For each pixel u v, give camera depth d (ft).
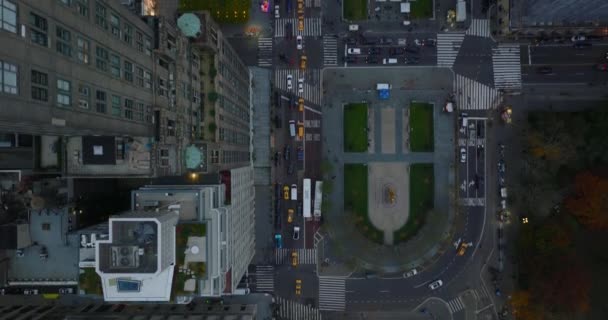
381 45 377.30
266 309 376.07
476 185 375.04
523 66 372.79
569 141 341.41
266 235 381.19
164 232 198.18
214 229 228.84
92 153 168.86
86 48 145.79
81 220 285.23
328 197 378.32
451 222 375.04
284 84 381.19
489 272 374.84
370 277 376.27
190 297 223.71
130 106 175.94
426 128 377.30
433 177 376.27
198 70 249.34
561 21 341.00
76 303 331.98
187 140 227.20
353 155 380.17
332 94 379.14
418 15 375.25
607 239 364.99
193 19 226.17
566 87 370.73
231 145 292.40
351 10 376.68
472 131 374.63
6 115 108.47
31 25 119.65
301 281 378.53
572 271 339.57
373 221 379.76
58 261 281.13
